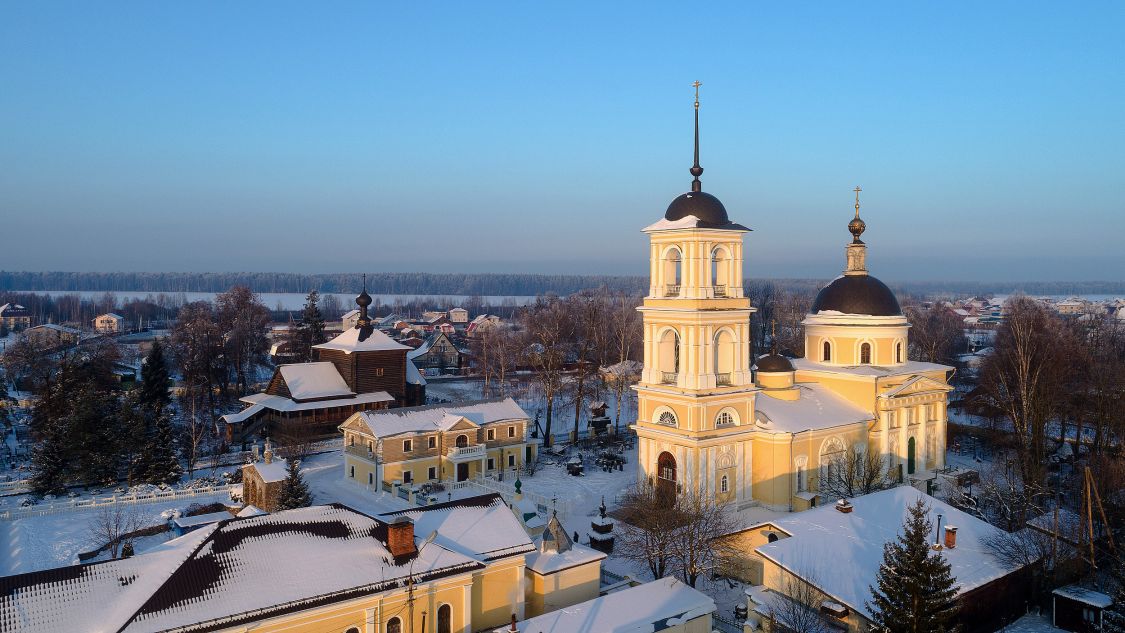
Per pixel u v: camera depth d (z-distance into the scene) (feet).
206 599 114.32
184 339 428.56
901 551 136.36
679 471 219.61
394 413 280.51
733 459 225.97
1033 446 261.44
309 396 334.44
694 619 147.84
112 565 121.08
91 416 267.59
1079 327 476.54
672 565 189.37
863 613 139.95
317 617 120.88
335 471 295.89
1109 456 243.40
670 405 223.30
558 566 158.10
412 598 127.85
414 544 137.80
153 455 271.90
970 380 444.55
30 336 589.73
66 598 113.29
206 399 404.36
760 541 195.31
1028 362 279.08
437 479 277.85
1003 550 165.17
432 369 596.70
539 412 384.27
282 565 124.06
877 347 264.52
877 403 253.24
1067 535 181.47
